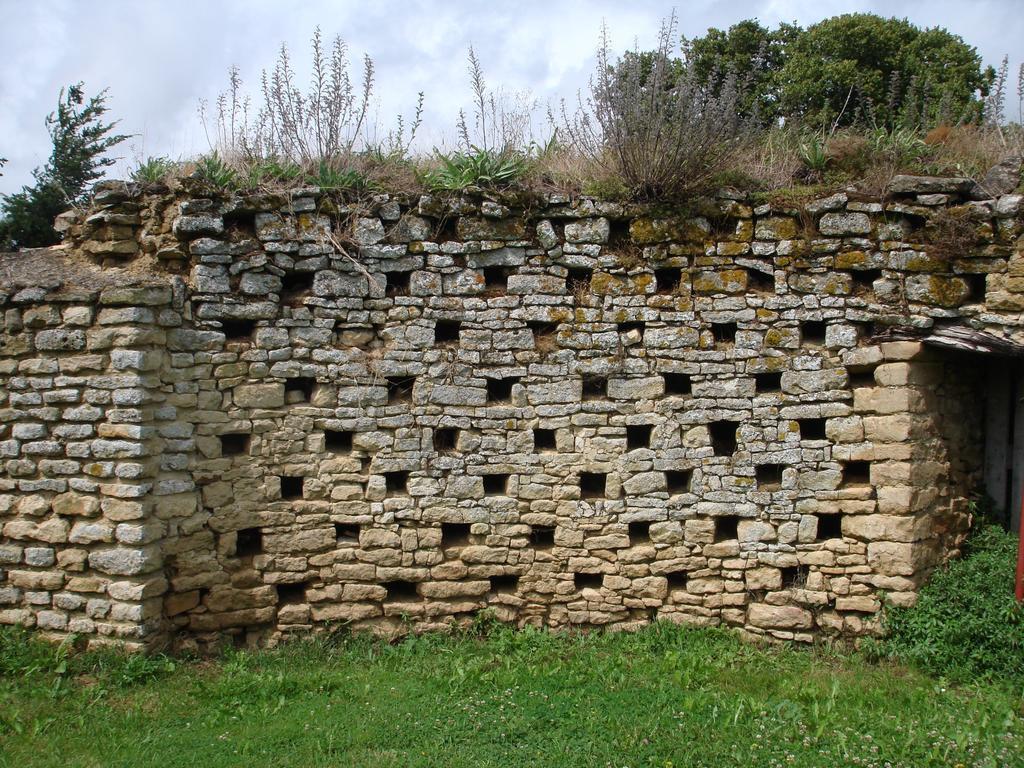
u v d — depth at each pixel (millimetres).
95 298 6812
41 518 6977
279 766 5137
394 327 7598
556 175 7926
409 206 7641
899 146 7926
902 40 16391
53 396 6898
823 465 7543
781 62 16797
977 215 7289
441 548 7676
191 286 7285
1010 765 5035
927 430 7473
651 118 7668
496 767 5090
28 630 7016
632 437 7879
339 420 7539
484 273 7754
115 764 5164
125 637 6762
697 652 7195
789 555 7582
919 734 5445
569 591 7680
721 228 7711
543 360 7656
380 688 6371
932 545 7469
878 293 7484
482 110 8500
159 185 7562
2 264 7598
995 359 8070
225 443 7523
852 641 7406
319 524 7539
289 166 7805
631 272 7668
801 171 7973
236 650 7352
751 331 7617
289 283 7750
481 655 7191
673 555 7664
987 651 6754
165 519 6996
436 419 7605
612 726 5629
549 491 7668
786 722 5691
